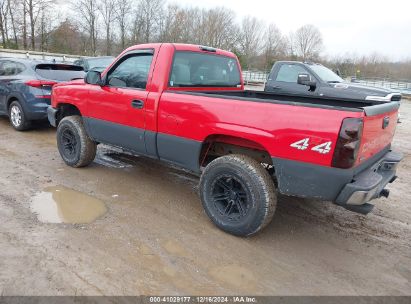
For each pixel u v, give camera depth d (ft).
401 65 177.68
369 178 9.84
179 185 15.84
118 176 16.48
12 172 16.21
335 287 9.37
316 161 9.48
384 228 12.80
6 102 24.86
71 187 14.84
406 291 9.34
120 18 179.73
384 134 11.28
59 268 9.39
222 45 209.97
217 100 11.15
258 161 11.66
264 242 11.37
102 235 11.16
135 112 13.48
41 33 159.22
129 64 14.05
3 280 8.80
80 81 16.56
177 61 13.16
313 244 11.45
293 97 15.08
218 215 11.72
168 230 11.74
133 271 9.48
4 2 152.76
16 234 10.87
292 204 14.47
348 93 25.85
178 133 12.22
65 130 16.96
